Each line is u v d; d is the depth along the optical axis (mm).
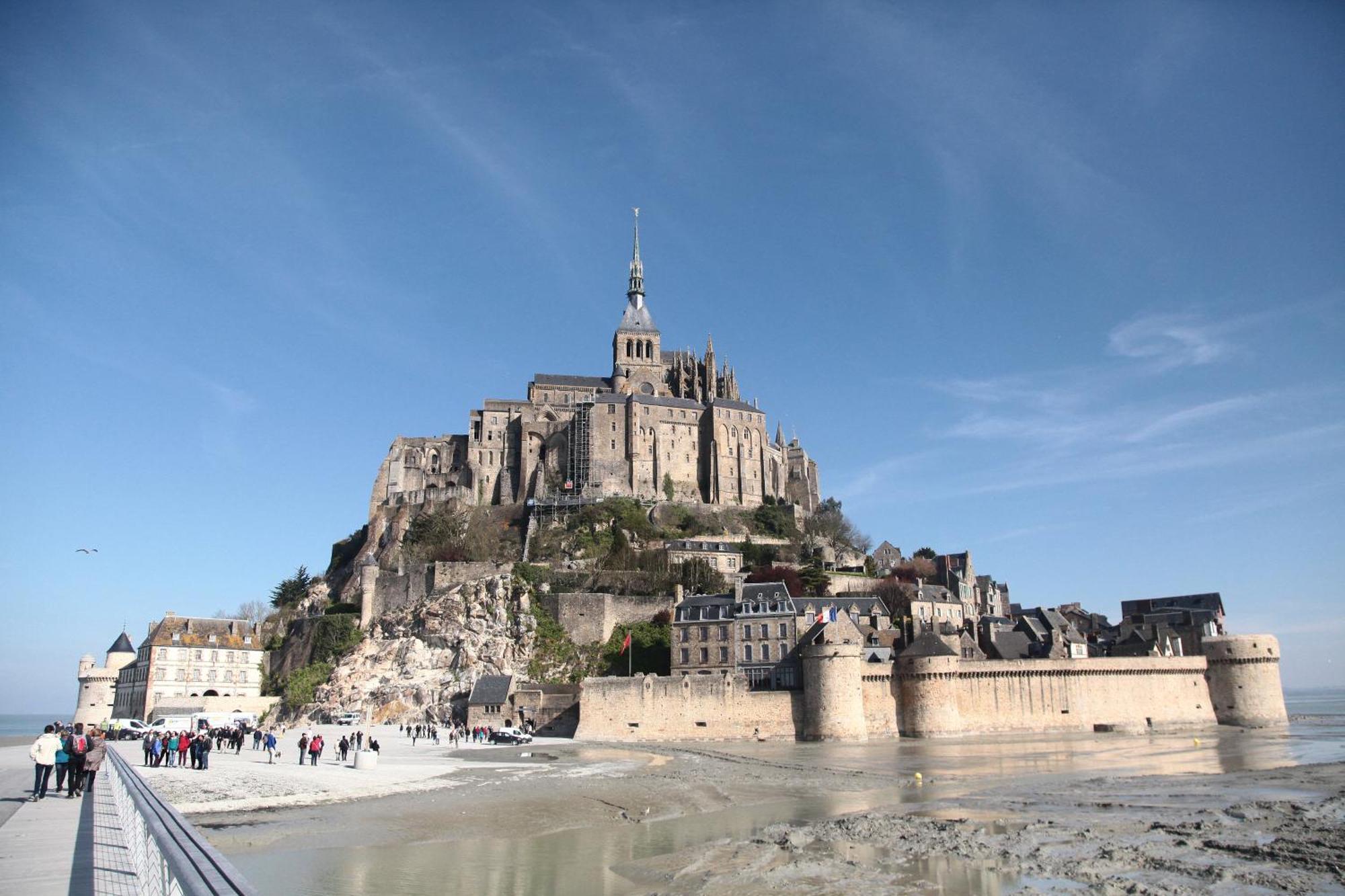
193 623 158375
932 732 111500
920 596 150375
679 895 37719
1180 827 50906
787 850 46125
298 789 62188
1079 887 39094
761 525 184625
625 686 111250
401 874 40281
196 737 76375
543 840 48812
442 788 66125
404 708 134000
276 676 155625
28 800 38500
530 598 142750
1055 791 65688
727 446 196375
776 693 109312
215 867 12141
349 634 149625
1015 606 190875
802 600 128875
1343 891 37938
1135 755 90875
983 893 38188
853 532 196125
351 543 195875
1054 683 119438
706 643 123875
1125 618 179375
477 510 189000
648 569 155250
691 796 64312
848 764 84562
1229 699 130125
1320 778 71438
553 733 119875
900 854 45250
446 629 140750
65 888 21234
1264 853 44406
